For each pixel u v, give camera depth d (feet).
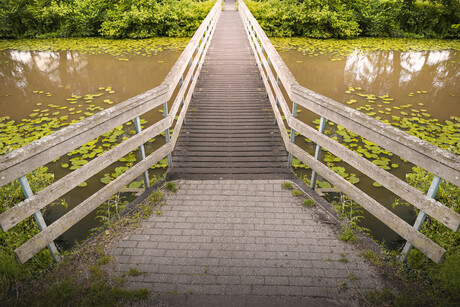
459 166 5.15
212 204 9.26
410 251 6.87
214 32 41.27
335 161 15.33
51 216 11.23
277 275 6.71
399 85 28.40
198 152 12.80
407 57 39.55
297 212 8.87
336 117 8.01
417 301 5.97
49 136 6.10
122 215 8.73
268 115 16.66
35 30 53.31
